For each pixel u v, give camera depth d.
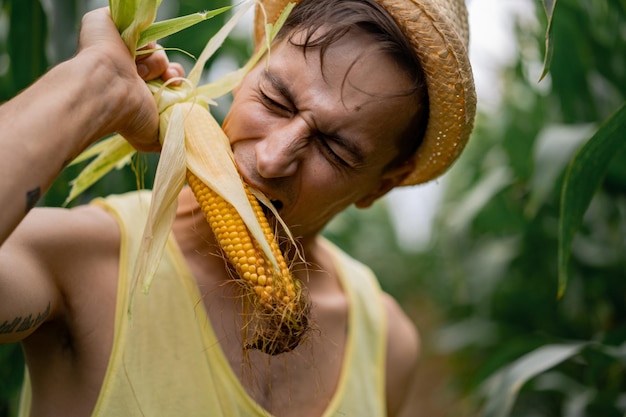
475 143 4.43
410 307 7.68
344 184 1.23
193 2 2.14
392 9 1.20
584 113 2.52
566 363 3.01
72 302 1.12
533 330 3.66
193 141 1.13
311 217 1.28
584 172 1.45
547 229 3.30
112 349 1.13
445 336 3.93
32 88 0.93
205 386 1.17
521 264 3.53
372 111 1.18
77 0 1.76
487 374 2.55
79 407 1.12
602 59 2.47
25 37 1.79
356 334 1.47
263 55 1.24
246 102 1.17
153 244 1.08
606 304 2.95
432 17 1.21
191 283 1.23
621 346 2.12
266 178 1.14
